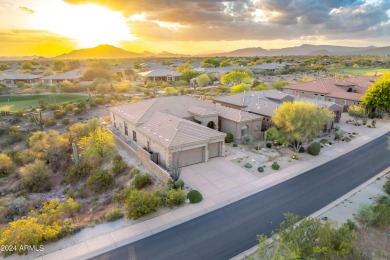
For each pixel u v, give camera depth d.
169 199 22.31
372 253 16.23
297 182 26.56
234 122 37.09
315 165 30.53
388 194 24.05
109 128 44.34
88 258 16.73
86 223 20.55
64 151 37.44
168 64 196.88
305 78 85.06
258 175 27.98
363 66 145.62
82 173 31.98
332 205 22.42
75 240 18.42
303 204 22.62
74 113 55.25
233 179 27.09
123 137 39.56
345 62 170.88
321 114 33.50
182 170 29.00
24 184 30.52
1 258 16.83
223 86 87.00
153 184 26.69
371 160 31.88
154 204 21.31
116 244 17.98
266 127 40.56
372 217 19.31
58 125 49.75
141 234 18.98
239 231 19.19
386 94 48.50
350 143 37.78
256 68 132.62
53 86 83.44
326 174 28.28
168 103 40.72
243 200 23.31
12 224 18.41
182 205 22.52
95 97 70.31
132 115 38.50
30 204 26.92
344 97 54.69
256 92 52.03
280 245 13.95
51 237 18.16
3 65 154.25
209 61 157.88
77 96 75.19
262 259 13.82
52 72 116.38
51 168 35.22
